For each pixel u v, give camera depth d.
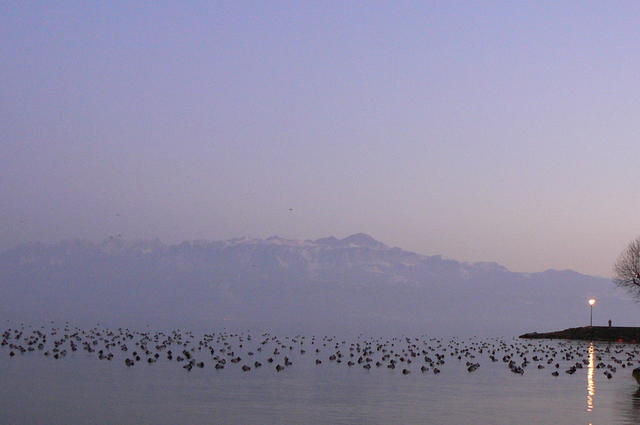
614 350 118.75
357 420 51.00
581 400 60.53
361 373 79.00
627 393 64.81
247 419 50.94
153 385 66.19
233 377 72.88
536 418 52.44
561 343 140.50
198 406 55.56
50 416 51.75
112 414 52.41
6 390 62.50
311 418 51.50
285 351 113.06
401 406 56.75
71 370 76.56
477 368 85.31
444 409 55.62
